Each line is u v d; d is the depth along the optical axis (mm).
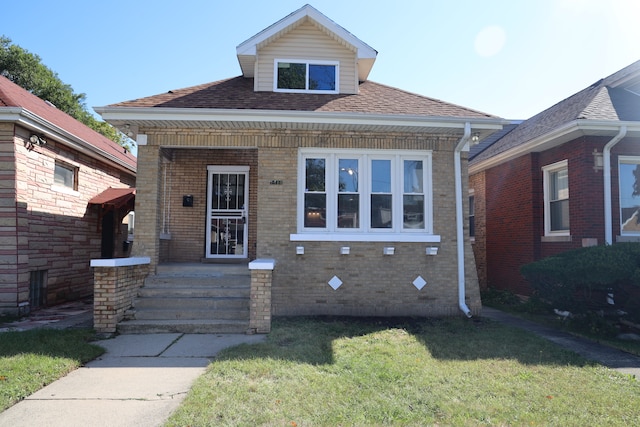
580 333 7328
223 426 3590
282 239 8484
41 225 9633
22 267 8852
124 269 7453
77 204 11289
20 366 4926
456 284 8672
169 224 10352
